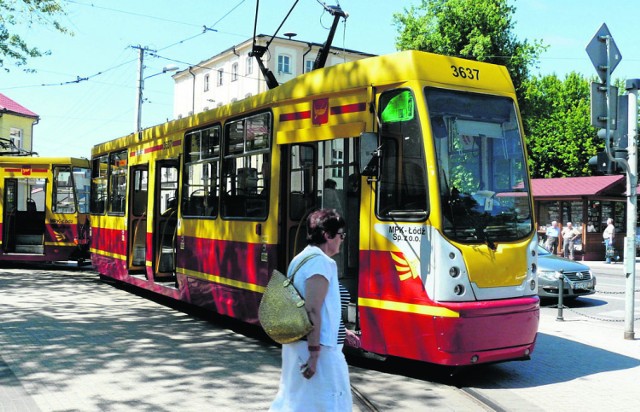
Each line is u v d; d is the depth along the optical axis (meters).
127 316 10.90
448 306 6.41
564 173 46.12
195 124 10.80
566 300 14.66
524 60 33.69
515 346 6.77
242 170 9.25
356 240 7.68
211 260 9.94
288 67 44.88
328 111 7.73
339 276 7.80
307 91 8.03
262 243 8.59
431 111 6.81
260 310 3.97
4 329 9.39
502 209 7.05
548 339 9.65
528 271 7.06
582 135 45.62
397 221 6.88
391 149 7.03
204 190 10.39
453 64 7.14
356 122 7.36
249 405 5.98
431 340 6.48
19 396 6.14
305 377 3.86
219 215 9.78
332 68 7.83
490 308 6.55
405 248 6.78
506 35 34.03
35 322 10.01
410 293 6.69
